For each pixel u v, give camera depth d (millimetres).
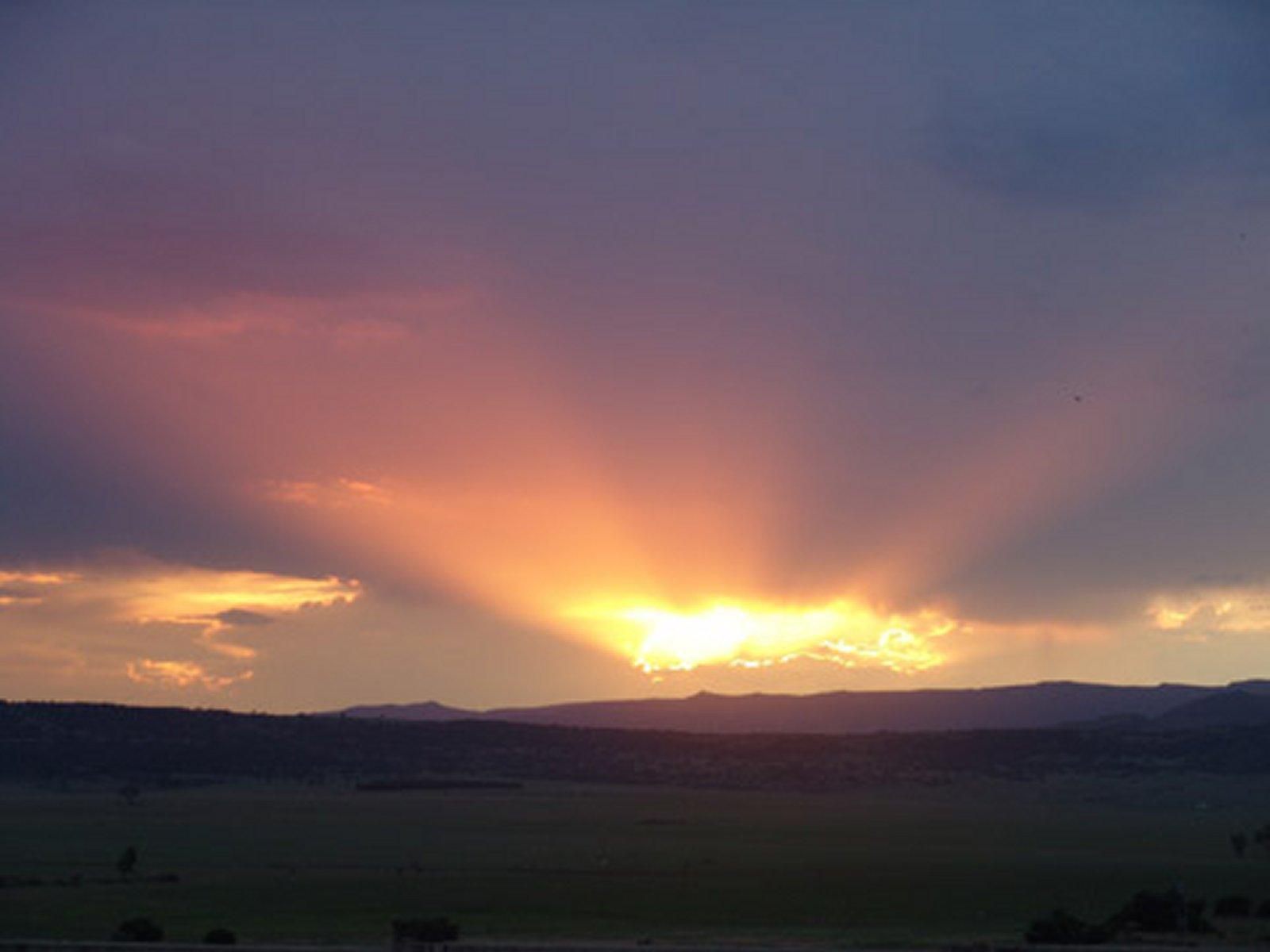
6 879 98375
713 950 53406
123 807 176125
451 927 65875
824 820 169875
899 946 58406
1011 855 124750
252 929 73000
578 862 117625
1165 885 100062
